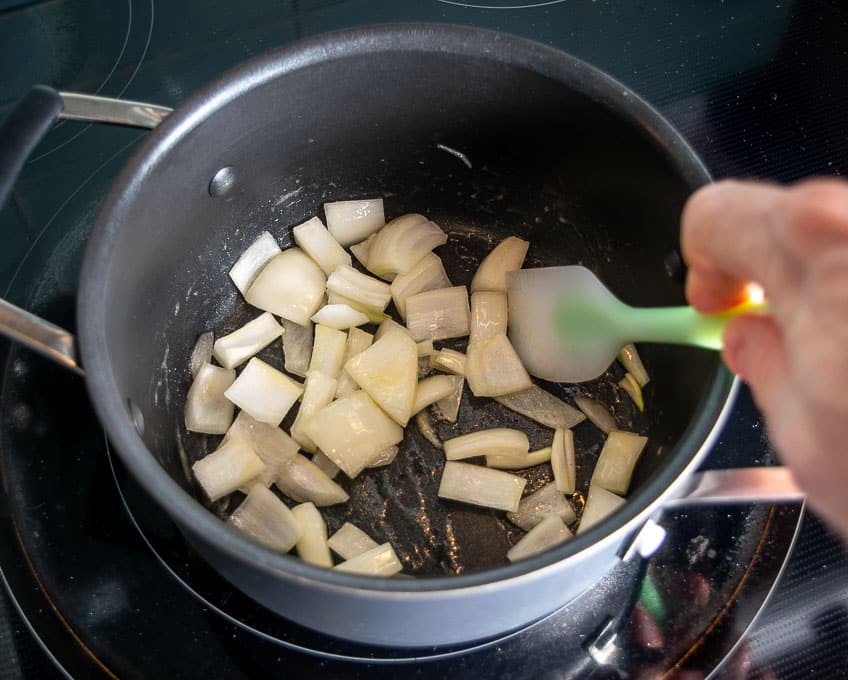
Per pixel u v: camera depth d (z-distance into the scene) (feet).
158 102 1.26
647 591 1.01
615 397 1.22
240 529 1.08
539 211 1.28
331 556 1.10
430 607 0.78
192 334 1.23
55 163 1.23
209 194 1.12
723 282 0.79
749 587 1.00
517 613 0.86
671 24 1.36
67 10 1.35
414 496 1.14
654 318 1.03
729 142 1.25
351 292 1.27
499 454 1.16
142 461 0.81
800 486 0.58
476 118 1.15
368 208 1.31
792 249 0.57
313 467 1.15
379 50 1.04
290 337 1.26
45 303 1.13
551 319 1.18
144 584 1.01
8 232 1.18
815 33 1.35
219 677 0.97
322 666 0.98
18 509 1.03
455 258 1.33
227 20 1.34
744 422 1.09
